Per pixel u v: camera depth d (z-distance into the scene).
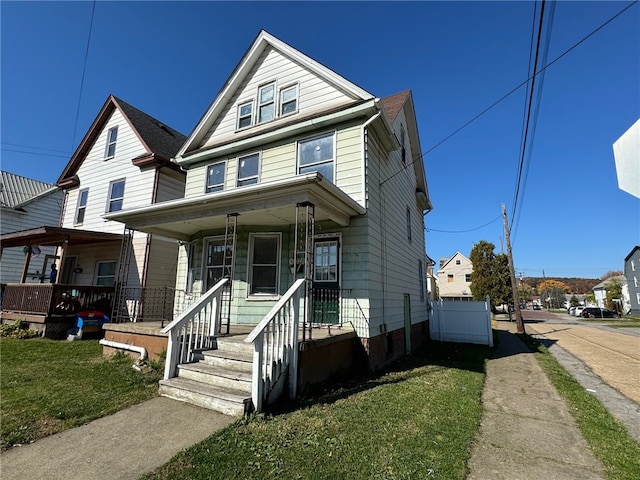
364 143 7.46
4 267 15.02
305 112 8.50
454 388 5.69
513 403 5.10
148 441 3.24
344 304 6.94
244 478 2.65
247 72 9.95
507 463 3.13
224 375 4.38
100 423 3.66
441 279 49.50
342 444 3.28
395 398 4.88
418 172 13.74
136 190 12.12
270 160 8.66
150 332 6.28
